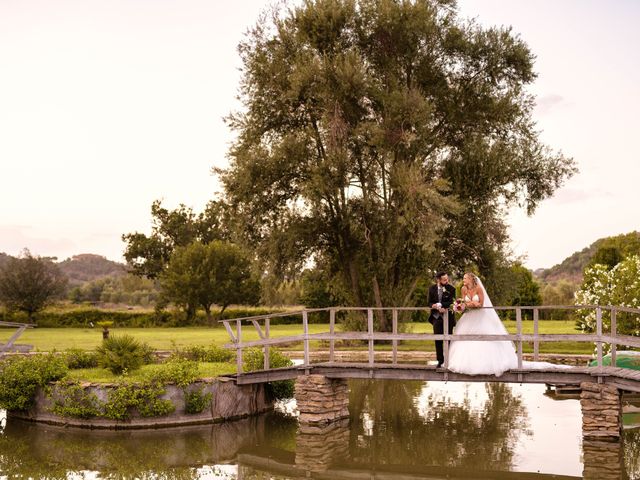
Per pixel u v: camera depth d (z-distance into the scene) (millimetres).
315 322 58344
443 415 18375
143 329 55469
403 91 32031
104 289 126625
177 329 55125
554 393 22266
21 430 16750
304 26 33219
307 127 34531
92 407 16875
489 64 34656
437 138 34812
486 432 16234
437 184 30781
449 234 34688
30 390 17625
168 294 62344
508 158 33812
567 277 123062
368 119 33156
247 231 35594
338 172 31969
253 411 18641
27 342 34812
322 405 16719
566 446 14758
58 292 60594
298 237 34562
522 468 13219
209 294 62156
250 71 34281
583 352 28516
